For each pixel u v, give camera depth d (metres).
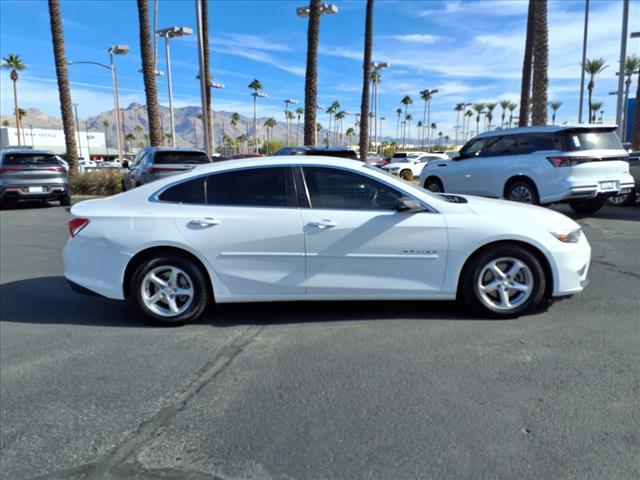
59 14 19.98
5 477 2.59
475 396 3.23
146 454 2.75
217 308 5.16
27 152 14.48
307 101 19.38
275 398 3.29
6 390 3.50
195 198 4.66
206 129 19.69
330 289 4.56
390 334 4.32
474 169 11.17
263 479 2.51
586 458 2.58
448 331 4.35
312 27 18.91
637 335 4.17
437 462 2.59
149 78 21.08
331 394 3.32
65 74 20.30
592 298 5.15
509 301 4.59
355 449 2.72
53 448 2.83
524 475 2.47
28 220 12.30
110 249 4.57
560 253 4.49
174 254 4.60
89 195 19.36
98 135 117.25
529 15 23.44
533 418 2.96
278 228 4.52
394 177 4.80
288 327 4.58
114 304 5.43
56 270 7.06
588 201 11.10
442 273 4.54
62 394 3.43
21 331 4.65
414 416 3.02
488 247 4.52
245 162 4.75
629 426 2.86
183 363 3.88
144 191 4.75
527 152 10.09
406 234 4.50
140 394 3.41
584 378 3.43
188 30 25.17
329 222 4.50
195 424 3.02
